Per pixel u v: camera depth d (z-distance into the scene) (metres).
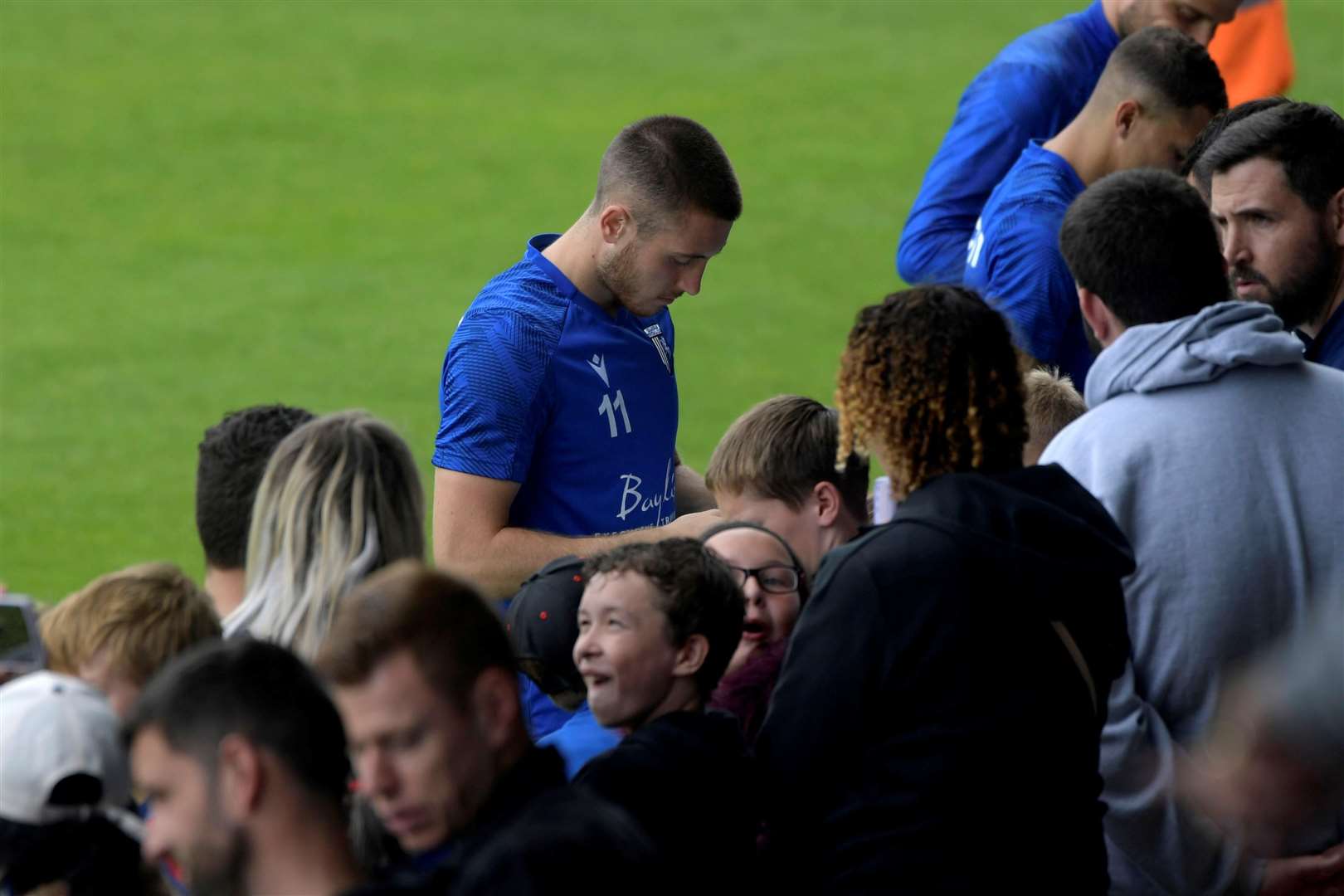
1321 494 9.13
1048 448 9.85
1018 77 17.20
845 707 8.20
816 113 54.50
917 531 8.23
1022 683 8.11
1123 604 8.57
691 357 38.09
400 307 41.00
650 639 8.64
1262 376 9.30
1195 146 13.47
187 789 7.13
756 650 10.09
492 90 56.88
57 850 8.06
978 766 8.06
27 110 53.75
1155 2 16.91
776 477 10.75
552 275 13.00
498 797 7.36
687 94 56.38
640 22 63.72
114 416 34.75
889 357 8.48
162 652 9.23
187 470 32.22
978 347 8.45
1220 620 9.03
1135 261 9.42
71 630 9.27
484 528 12.82
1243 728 8.07
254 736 7.11
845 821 8.30
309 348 38.56
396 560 9.57
